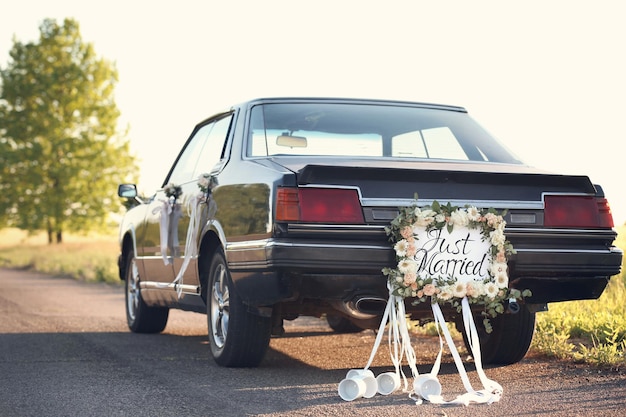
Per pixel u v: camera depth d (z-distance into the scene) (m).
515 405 4.35
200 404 4.50
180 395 4.76
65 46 48.72
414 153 5.63
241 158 5.51
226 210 5.39
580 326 6.89
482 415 4.12
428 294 4.60
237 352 5.53
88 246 41.22
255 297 4.96
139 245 7.78
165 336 7.88
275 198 4.70
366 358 6.30
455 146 5.71
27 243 60.12
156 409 4.39
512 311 4.73
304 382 5.16
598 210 5.05
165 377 5.38
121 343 7.25
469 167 5.18
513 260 4.80
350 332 8.12
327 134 5.64
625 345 6.05
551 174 4.93
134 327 8.09
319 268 4.59
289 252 4.57
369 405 4.41
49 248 40.72
